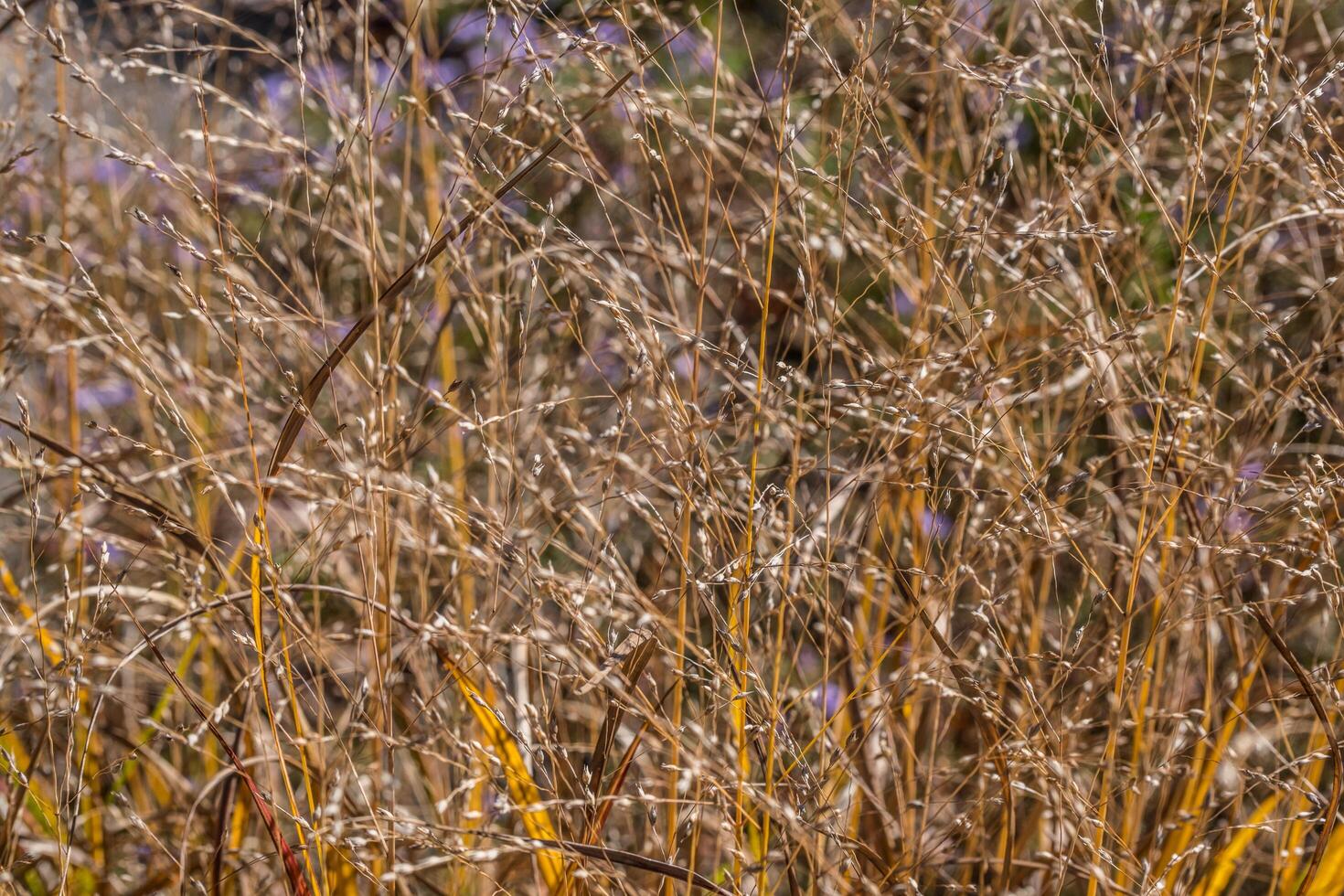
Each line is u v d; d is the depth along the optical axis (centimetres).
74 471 129
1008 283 170
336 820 107
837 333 146
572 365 172
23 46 170
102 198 215
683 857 151
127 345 132
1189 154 143
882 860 138
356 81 168
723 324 138
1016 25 183
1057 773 113
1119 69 179
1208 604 128
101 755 155
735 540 139
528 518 152
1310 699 116
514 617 154
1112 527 172
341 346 118
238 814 150
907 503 169
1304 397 138
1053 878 136
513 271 166
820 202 158
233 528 187
